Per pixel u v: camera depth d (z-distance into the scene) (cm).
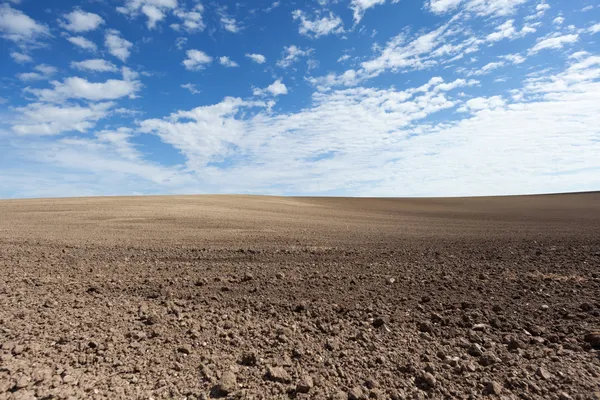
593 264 778
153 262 901
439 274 746
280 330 479
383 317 514
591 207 4347
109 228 1703
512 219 2942
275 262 905
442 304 570
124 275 759
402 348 439
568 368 387
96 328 475
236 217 2458
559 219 2858
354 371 390
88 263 875
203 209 2953
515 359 409
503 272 739
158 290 647
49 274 752
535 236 1488
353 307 564
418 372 386
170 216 2306
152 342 442
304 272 788
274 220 2408
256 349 434
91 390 339
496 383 362
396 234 1675
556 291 602
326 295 621
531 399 342
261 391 350
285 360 405
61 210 2644
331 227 2056
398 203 5550
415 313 538
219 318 521
